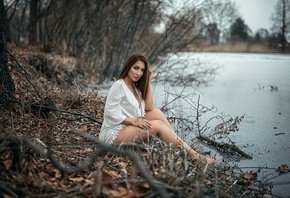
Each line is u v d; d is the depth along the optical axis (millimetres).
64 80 10242
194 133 6211
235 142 5812
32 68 9664
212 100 9883
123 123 4496
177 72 13008
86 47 13992
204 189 3051
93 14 14070
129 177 3396
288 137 6090
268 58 32062
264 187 3984
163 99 9742
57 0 14133
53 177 3391
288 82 14258
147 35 14719
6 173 3172
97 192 2949
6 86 5340
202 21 14250
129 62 4617
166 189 3000
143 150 4441
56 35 13992
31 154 3557
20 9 14703
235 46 49219
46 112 5570
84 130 5375
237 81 14797
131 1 14117
